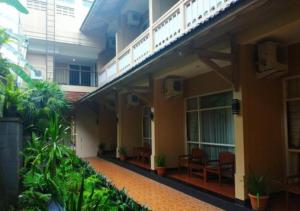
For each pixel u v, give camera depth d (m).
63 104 6.39
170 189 6.29
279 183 4.61
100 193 3.37
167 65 6.92
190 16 6.05
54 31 13.04
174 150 7.83
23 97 5.28
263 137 4.75
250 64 4.74
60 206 3.51
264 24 4.17
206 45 4.82
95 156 13.08
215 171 5.87
